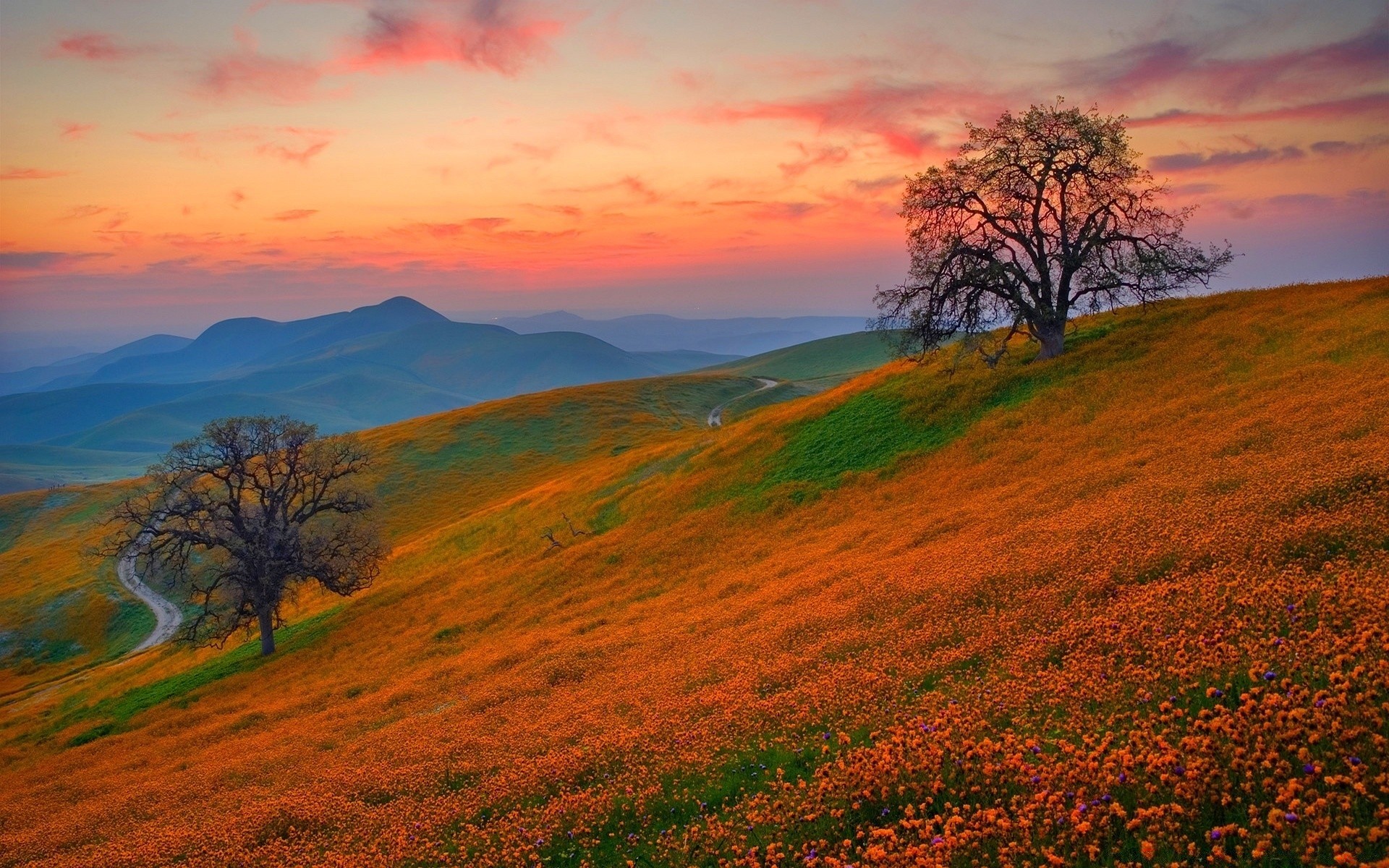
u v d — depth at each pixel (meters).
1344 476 17.03
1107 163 48.81
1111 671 10.76
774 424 62.66
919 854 6.91
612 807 12.01
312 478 67.88
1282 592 11.04
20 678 85.75
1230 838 6.16
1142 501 21.91
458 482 113.00
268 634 58.94
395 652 46.31
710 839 9.52
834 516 41.12
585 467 107.19
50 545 130.88
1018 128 49.44
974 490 35.91
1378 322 36.50
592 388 159.50
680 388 165.50
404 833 13.48
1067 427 39.78
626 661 26.39
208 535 59.25
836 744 11.83
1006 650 14.18
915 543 29.70
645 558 46.31
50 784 34.84
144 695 58.06
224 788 24.52
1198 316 50.38
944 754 9.11
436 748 20.52
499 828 12.55
